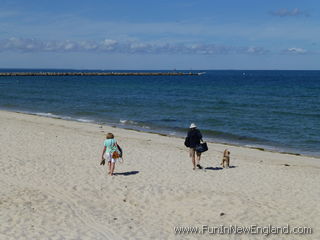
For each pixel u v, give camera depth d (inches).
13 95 2138.3
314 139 917.2
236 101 1865.2
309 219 357.1
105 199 401.7
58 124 1015.6
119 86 3292.3
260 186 463.2
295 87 3235.7
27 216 345.4
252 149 780.0
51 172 498.0
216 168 556.1
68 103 1720.0
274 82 4320.9
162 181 467.8
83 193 418.6
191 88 3048.7
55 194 412.2
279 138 930.7
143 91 2625.5
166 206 382.3
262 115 1338.6
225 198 400.5
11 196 398.9
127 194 417.1
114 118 1244.5
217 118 1253.7
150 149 684.7
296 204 398.0
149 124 1124.5
